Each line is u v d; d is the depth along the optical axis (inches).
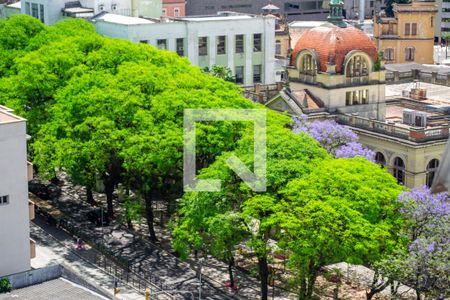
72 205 5315.0
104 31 7091.5
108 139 4468.5
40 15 7849.4
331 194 3740.2
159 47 6899.6
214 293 4126.5
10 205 4025.6
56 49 5506.9
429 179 5123.0
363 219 3609.7
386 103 6018.7
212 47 7062.0
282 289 4128.9
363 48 5561.0
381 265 3533.5
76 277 3932.1
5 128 3932.1
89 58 5344.5
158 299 4033.0
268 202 3688.5
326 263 3649.1
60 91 5032.0
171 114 4503.0
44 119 5162.4
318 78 5556.1
